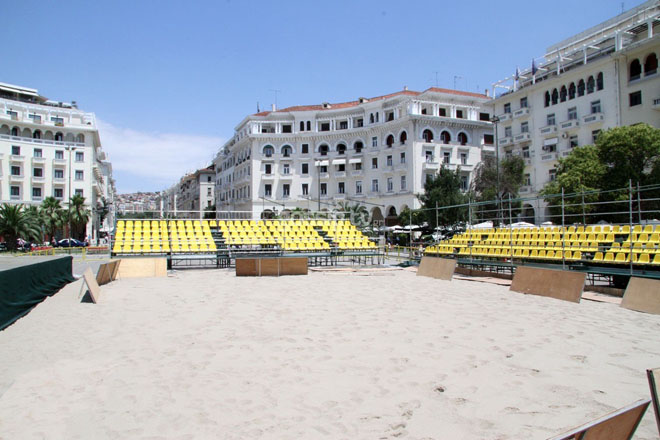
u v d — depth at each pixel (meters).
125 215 25.56
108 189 102.62
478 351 7.38
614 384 5.84
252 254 23.83
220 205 78.50
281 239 25.84
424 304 11.94
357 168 59.47
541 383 5.89
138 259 19.30
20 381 6.13
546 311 10.90
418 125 52.44
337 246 26.05
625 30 36.66
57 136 61.91
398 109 55.47
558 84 42.00
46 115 61.94
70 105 70.19
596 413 4.94
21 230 45.53
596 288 14.18
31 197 58.69
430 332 8.70
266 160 62.03
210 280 17.77
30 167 58.75
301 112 61.88
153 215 26.06
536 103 44.50
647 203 28.23
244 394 5.55
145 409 5.12
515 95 46.81
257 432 4.50
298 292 14.29
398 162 54.66
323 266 24.33
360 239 27.16
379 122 57.41
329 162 60.53
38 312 11.10
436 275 18.48
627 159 29.06
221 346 7.77
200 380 6.07
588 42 43.16
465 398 5.40
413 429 4.59
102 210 63.59
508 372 6.34
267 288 15.28
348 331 8.81
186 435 4.46
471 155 55.38
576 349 7.48
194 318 10.15
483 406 5.17
